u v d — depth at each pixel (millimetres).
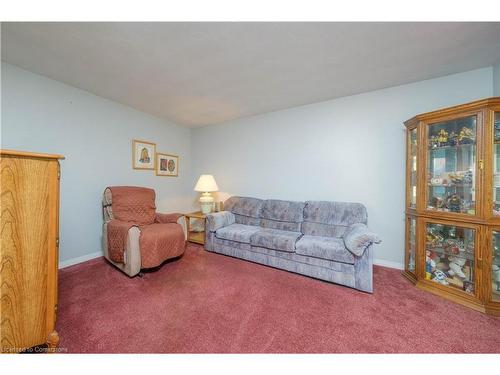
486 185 1569
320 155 2824
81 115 2479
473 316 1510
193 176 4156
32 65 1946
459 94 2059
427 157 1912
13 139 1984
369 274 1833
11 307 1041
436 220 1838
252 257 2525
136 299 1712
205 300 1710
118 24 1388
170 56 1772
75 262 2451
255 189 3408
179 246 2506
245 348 1215
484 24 1376
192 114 3352
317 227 2539
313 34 1487
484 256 1574
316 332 1348
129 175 3051
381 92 2426
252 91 2484
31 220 1090
